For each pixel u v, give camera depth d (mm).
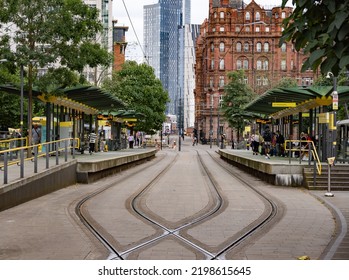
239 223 12266
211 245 9648
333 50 6660
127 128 66375
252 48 111062
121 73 64688
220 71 112625
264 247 9508
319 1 6887
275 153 37844
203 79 124000
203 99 122250
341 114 53469
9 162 15844
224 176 27844
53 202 15648
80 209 14422
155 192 19109
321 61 6883
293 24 7098
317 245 9695
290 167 21328
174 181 24094
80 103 33812
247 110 41281
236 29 112000
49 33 25672
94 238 10234
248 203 15977
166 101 67688
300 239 10297
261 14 111500
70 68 26875
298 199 17125
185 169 34000
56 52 26172
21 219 12453
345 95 25203
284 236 10633
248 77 110750
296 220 12773
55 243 9711
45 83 25781
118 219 12742
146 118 65000
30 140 26125
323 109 25984
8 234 10578
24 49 25453
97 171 23859
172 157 55062
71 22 26047
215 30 112500
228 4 114062
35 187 16469
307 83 108875
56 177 19094
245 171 32031
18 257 8523
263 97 28938
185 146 103250
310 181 20328
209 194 18484
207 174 29141
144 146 71125
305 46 7211
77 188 20188
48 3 26062
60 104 29938
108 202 16031
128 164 34594
